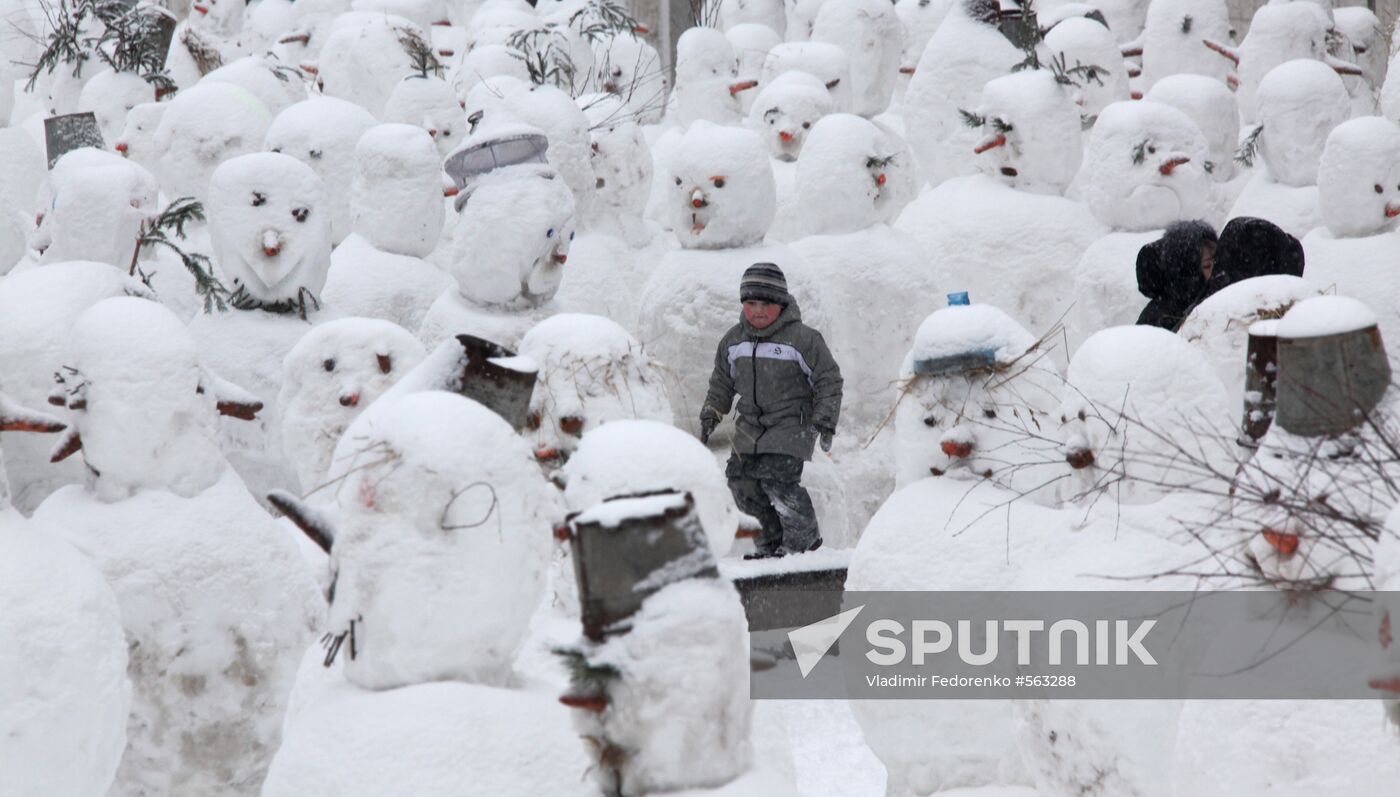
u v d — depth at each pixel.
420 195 18.41
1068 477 9.30
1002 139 19.34
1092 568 8.63
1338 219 16.92
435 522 7.04
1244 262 13.97
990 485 9.85
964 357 9.90
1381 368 7.23
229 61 35.94
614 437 8.10
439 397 7.30
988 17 22.16
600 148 19.98
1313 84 18.89
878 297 17.55
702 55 26.98
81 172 15.93
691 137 16.69
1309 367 7.20
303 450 12.37
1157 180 18.05
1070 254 18.62
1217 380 8.84
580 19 31.69
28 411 9.26
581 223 19.61
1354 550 6.78
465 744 6.79
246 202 15.56
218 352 15.46
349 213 19.89
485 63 26.19
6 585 8.20
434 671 7.11
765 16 34.47
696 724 6.42
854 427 17.61
